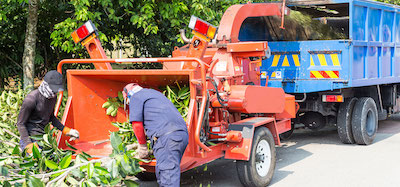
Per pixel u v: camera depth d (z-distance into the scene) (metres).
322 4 8.43
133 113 4.49
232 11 7.09
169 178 4.34
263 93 6.19
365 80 8.44
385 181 6.09
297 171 6.73
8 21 9.28
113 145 4.44
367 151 8.06
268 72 8.45
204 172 6.80
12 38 9.61
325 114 8.73
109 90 5.90
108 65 5.88
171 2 9.11
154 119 4.46
